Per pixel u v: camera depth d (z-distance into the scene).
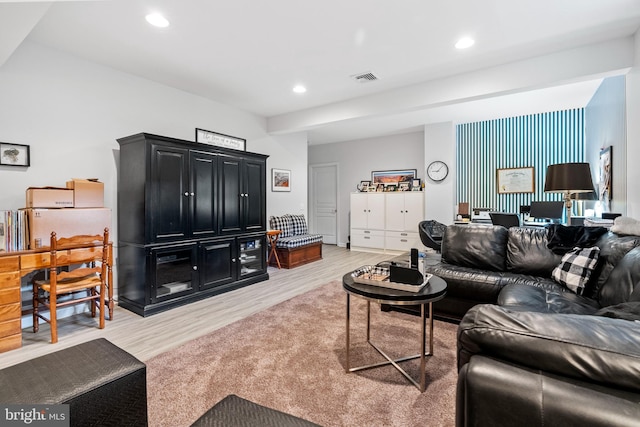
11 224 2.43
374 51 3.07
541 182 5.46
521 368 0.81
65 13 2.41
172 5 2.33
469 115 5.50
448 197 5.94
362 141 7.55
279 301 3.46
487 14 2.47
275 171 5.66
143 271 3.08
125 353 1.26
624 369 0.71
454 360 2.13
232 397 1.16
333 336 2.51
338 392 1.78
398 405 1.66
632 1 2.30
